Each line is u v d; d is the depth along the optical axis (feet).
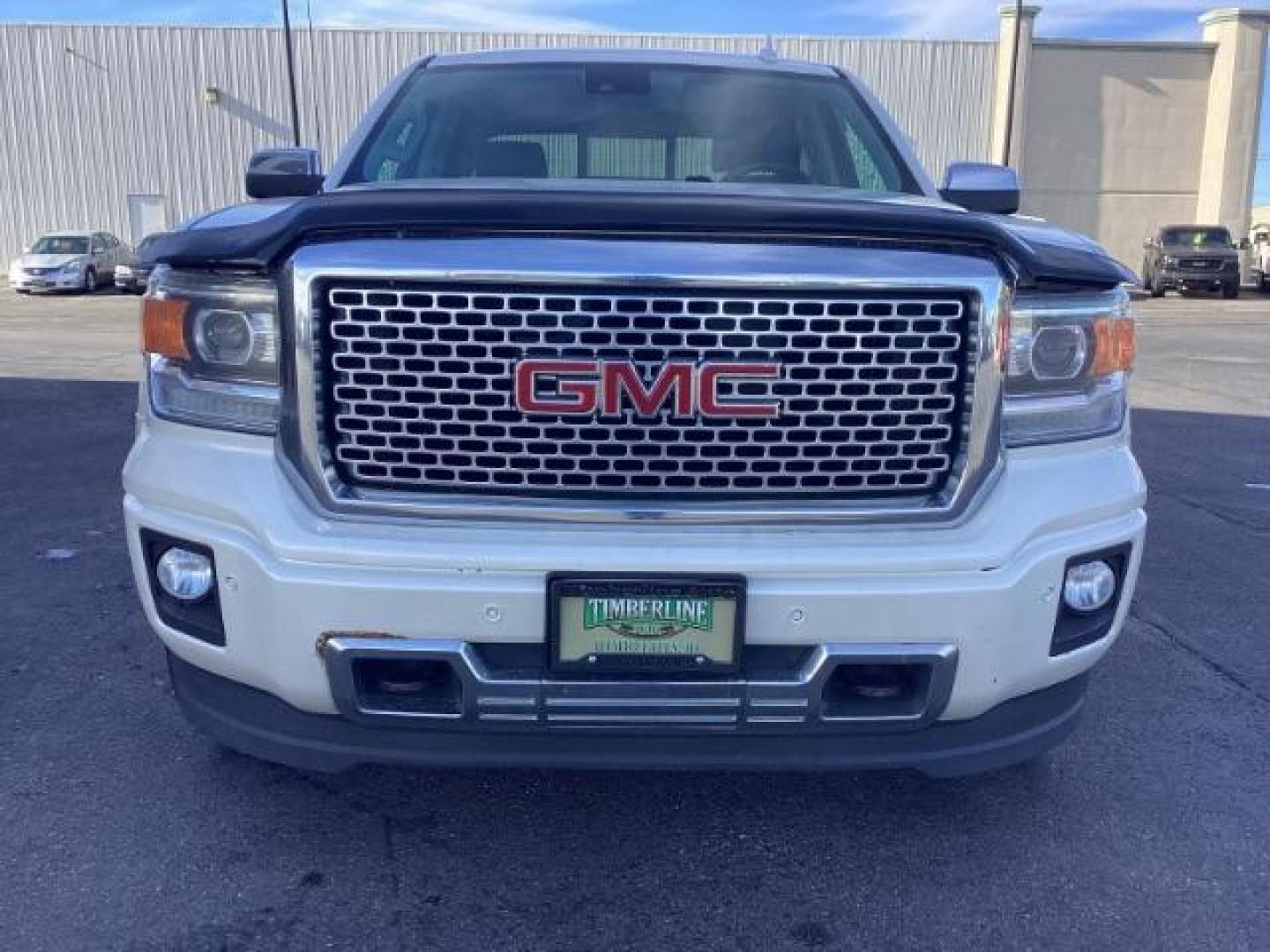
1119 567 8.73
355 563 7.57
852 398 7.75
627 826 9.86
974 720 8.27
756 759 8.07
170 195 105.40
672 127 12.21
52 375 39.34
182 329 8.22
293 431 7.80
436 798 10.25
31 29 101.81
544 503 7.74
